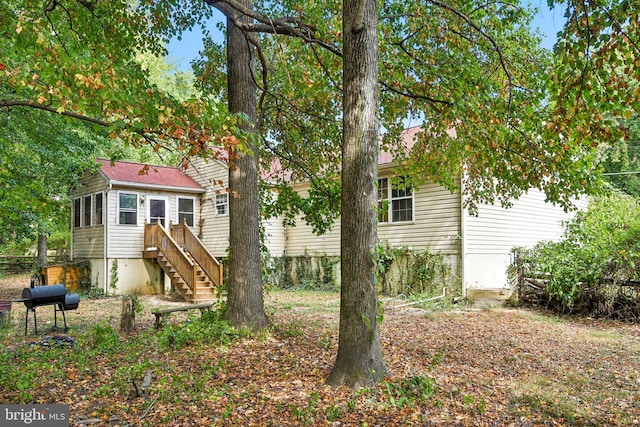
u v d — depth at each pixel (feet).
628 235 35.53
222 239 63.67
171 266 53.88
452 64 24.12
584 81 16.34
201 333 25.36
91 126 27.32
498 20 26.68
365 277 16.90
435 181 33.88
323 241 60.80
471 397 15.67
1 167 34.53
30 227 54.90
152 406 15.23
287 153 35.32
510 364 20.88
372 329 16.88
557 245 39.83
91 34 26.12
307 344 24.39
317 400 15.35
